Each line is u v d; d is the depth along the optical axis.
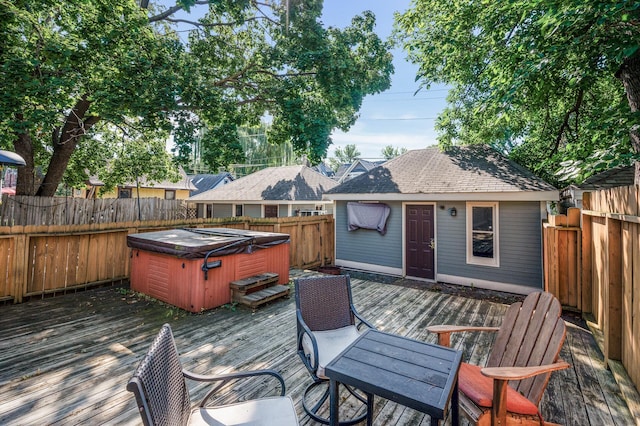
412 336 4.21
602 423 2.43
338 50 9.65
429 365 1.81
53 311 4.88
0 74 5.56
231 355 3.55
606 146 5.39
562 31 4.62
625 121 4.66
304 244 8.88
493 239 7.02
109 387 2.85
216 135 10.20
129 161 13.85
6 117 5.80
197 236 5.91
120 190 18.73
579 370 3.29
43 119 6.21
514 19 5.84
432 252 7.82
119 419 2.41
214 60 10.98
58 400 2.63
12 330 4.12
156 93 7.05
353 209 9.03
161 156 14.40
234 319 4.72
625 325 3.07
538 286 6.50
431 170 8.62
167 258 5.30
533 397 2.07
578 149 5.58
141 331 4.18
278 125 11.44
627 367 2.99
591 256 4.75
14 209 6.94
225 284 5.34
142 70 7.11
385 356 1.92
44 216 7.39
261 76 11.05
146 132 10.41
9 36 6.02
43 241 5.50
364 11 10.22
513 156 10.50
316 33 9.70
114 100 6.80
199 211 18.05
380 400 2.75
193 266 4.93
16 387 2.81
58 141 9.51
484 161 8.34
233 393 2.79
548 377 2.03
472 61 7.64
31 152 8.80
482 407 1.90
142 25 7.01
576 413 2.56
